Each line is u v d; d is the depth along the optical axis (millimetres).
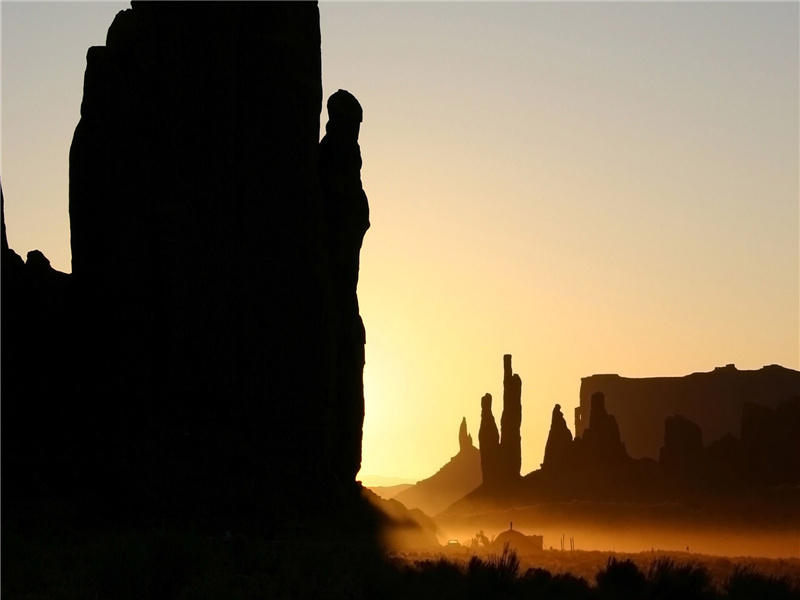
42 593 32562
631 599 36562
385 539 66062
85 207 69312
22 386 64875
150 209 69312
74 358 67812
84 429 65562
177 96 70812
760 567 67125
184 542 33594
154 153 70000
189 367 67875
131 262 68250
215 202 70062
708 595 37438
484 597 35469
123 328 67500
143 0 72625
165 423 66812
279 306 69562
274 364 68875
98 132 69562
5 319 64938
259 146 71062
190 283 68562
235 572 40469
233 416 68000
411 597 35688
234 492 63812
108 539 44875
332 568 41531
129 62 70438
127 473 61219
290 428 68625
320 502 67000
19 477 59062
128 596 31531
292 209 70750
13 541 38000
